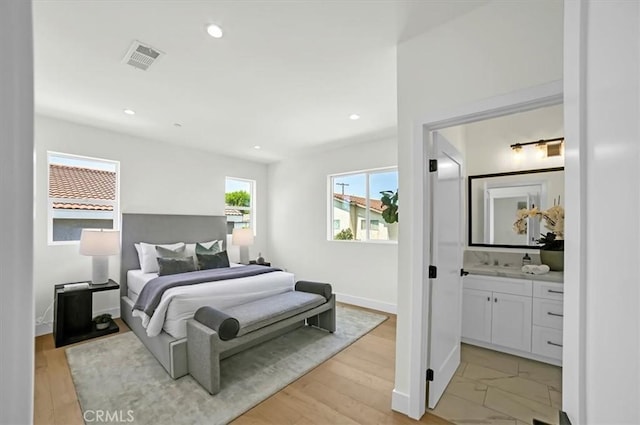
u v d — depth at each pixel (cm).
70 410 190
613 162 41
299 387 221
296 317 286
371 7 165
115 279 382
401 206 196
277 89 263
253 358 266
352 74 237
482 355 277
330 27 181
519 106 156
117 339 304
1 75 31
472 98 167
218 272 340
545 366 255
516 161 328
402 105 195
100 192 378
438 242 199
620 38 40
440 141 204
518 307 272
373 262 429
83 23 175
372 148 431
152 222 405
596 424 45
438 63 180
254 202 562
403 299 195
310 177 509
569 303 55
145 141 412
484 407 198
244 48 202
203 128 370
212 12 168
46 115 324
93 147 363
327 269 482
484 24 164
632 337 37
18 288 32
